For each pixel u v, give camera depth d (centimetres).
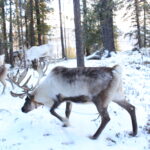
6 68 881
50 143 503
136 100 759
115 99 532
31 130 568
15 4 2236
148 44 2556
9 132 563
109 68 511
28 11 2322
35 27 2403
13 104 749
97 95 503
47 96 546
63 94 527
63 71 527
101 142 500
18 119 630
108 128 565
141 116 630
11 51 2078
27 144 502
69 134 543
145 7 1471
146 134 529
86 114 647
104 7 1631
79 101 525
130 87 912
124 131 546
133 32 2472
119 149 468
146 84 957
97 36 2272
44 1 2355
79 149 474
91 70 511
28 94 566
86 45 2338
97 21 2091
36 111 675
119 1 1453
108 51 1714
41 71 782
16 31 2625
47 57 1566
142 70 1214
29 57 1497
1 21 2178
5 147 492
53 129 571
